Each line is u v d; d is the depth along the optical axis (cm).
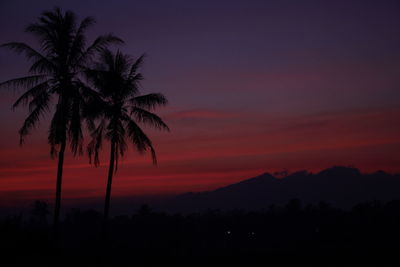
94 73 2819
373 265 2527
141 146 3119
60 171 2738
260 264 2588
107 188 3070
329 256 2900
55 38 2741
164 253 3178
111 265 2473
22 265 1961
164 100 3148
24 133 2695
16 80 2695
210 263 2642
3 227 2173
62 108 2712
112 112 3005
